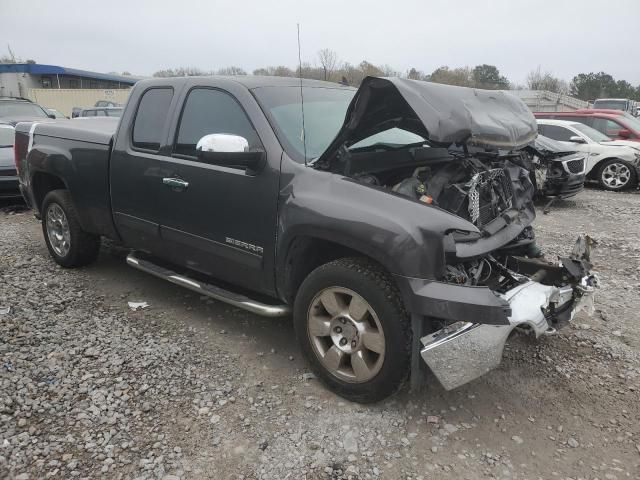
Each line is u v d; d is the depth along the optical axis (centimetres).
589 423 304
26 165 546
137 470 260
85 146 471
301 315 329
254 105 355
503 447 282
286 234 324
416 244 276
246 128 356
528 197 416
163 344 383
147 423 294
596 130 1334
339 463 269
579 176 922
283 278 339
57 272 525
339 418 303
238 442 282
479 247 318
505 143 333
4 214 808
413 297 276
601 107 2553
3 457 264
